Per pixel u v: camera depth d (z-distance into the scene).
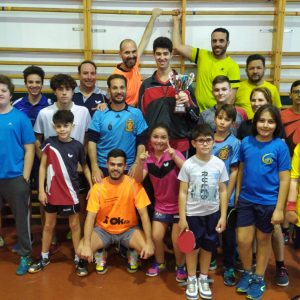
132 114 2.27
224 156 2.08
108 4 3.01
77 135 2.37
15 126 2.15
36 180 2.53
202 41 3.07
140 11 2.95
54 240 2.58
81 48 3.05
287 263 2.37
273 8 3.03
